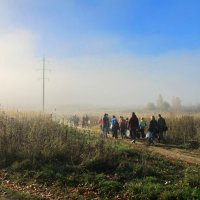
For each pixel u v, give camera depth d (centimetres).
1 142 2136
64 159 2039
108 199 1584
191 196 1545
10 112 2758
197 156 2594
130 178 1852
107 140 2623
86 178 1786
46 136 2289
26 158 2022
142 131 3544
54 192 1655
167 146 3067
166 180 1831
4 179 1827
